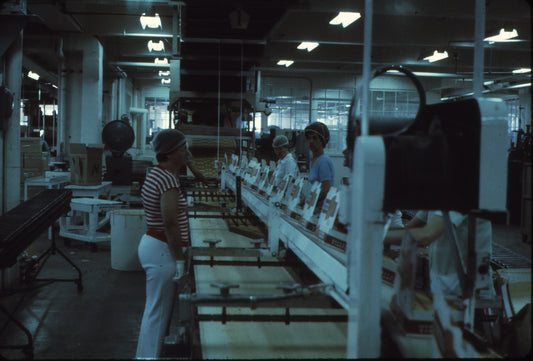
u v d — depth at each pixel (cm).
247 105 627
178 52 592
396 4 945
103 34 1369
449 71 1822
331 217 178
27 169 893
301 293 140
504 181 114
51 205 423
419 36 1258
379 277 106
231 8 445
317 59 1628
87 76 1454
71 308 440
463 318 121
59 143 1464
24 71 1888
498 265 246
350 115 137
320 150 370
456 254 136
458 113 121
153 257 268
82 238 678
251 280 212
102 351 345
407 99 2075
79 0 990
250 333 161
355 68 1892
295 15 1243
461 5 959
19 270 500
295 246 208
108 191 842
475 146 115
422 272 194
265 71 2067
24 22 416
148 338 270
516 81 1694
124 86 2130
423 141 119
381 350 110
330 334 161
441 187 117
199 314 160
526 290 226
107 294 483
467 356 112
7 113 453
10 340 362
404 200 117
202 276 219
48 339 366
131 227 566
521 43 1279
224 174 519
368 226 105
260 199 314
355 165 110
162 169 269
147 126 2561
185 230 271
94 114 1464
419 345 114
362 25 1273
